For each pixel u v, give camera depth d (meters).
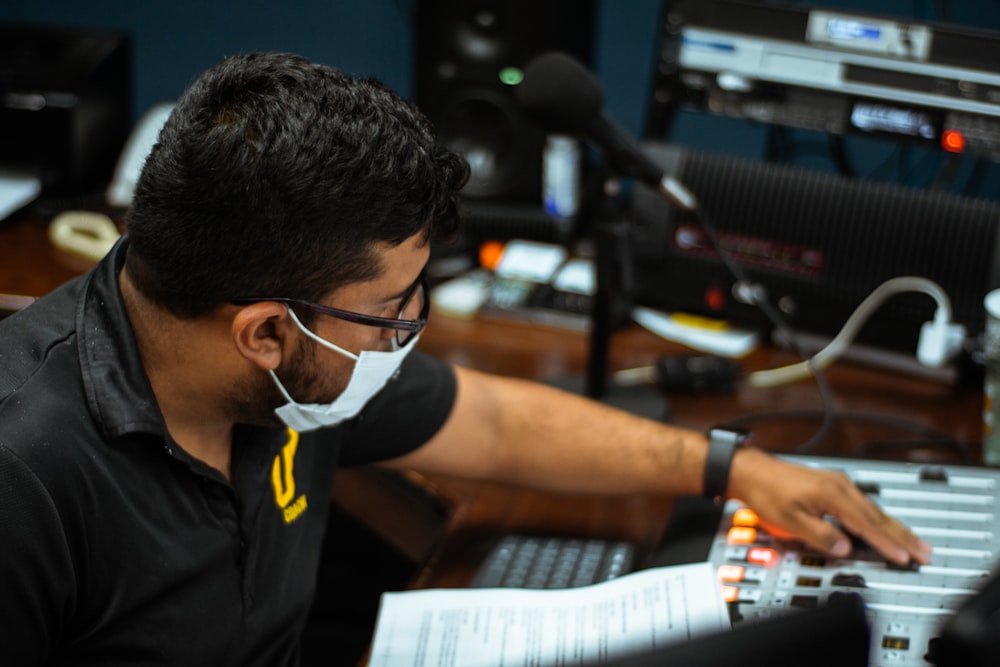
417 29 1.81
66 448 0.88
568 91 1.31
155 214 0.85
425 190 0.87
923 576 1.08
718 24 1.63
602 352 1.47
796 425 1.49
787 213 1.63
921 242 1.57
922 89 1.55
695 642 0.48
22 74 1.92
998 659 0.42
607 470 1.24
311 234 0.85
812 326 1.65
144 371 0.93
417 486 1.42
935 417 1.50
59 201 1.98
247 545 1.00
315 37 2.16
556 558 1.21
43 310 0.96
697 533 1.19
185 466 0.95
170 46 2.22
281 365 0.93
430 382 1.23
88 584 0.91
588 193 1.78
